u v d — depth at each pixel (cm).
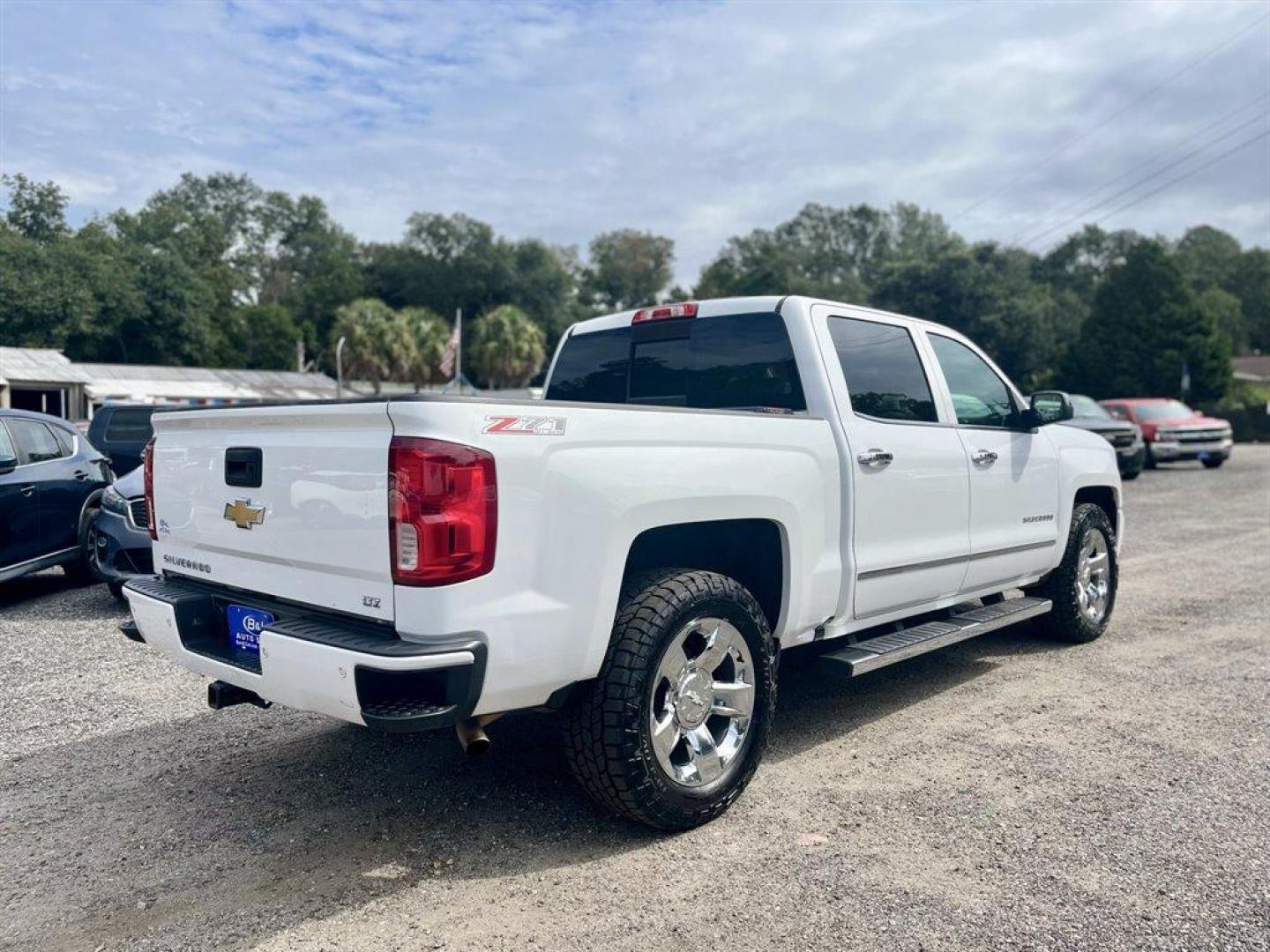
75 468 828
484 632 282
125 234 6481
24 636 665
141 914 289
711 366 460
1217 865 310
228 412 339
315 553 307
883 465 429
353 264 8544
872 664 410
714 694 349
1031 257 8238
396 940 271
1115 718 459
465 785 385
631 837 336
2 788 390
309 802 371
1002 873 306
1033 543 546
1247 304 9025
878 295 5625
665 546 372
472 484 279
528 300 8694
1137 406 2233
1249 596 761
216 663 337
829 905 287
